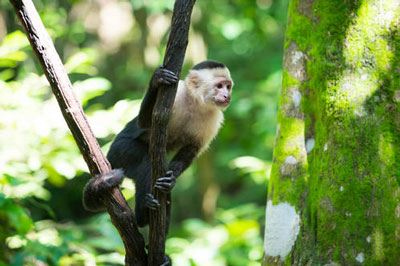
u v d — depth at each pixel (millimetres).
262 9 16781
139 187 6676
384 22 4562
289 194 4891
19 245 7957
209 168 17469
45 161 8477
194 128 7277
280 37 19984
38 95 9305
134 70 17781
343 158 4457
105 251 10219
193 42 16281
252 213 13047
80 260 8156
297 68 5078
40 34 4891
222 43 20672
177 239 10477
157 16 17344
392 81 4480
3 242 8078
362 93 4508
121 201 5340
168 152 7629
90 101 16781
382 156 4383
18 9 4828
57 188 14297
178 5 4805
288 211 4859
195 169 18875
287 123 5078
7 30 12531
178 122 7215
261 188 19984
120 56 18000
